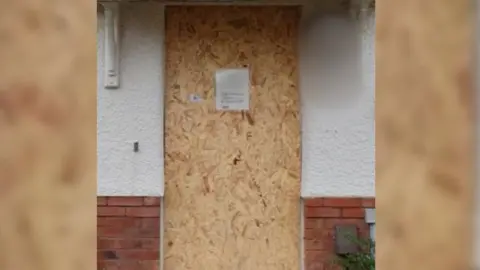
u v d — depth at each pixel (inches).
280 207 180.9
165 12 178.4
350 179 175.8
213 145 180.4
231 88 180.1
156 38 175.2
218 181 180.5
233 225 181.2
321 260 175.0
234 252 180.9
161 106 175.8
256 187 181.0
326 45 176.1
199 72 179.8
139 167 175.6
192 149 180.1
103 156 175.2
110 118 175.0
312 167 175.9
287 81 179.9
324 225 175.5
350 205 175.5
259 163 180.4
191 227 181.0
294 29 179.8
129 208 175.5
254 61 180.1
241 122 180.1
